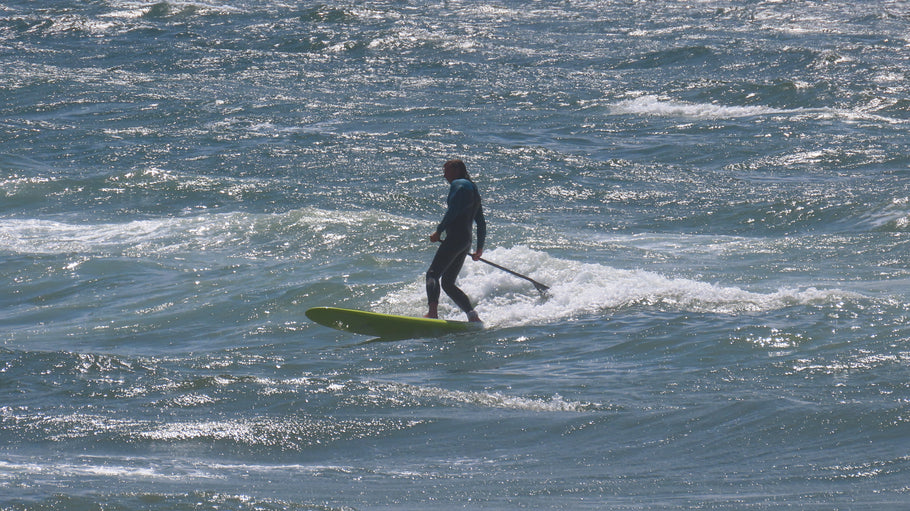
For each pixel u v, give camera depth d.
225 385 26.05
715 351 29.81
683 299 36.56
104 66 123.38
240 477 19.11
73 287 42.06
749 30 161.50
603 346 31.42
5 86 107.69
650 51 135.38
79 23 151.25
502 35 153.12
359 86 113.56
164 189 64.62
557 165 75.50
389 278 41.62
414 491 18.58
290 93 107.88
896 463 19.48
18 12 160.38
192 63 125.62
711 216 59.94
